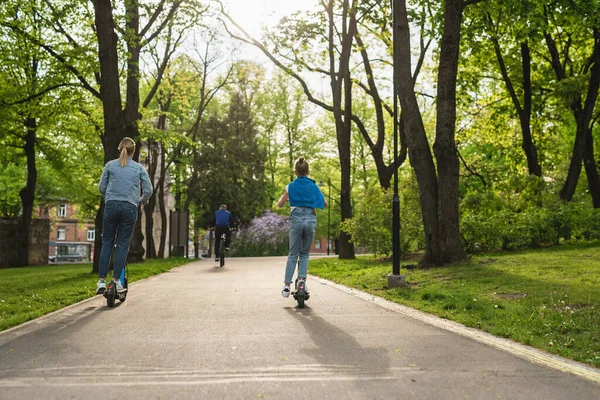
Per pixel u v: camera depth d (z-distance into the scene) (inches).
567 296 298.4
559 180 1159.0
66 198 1722.4
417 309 298.7
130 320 259.9
